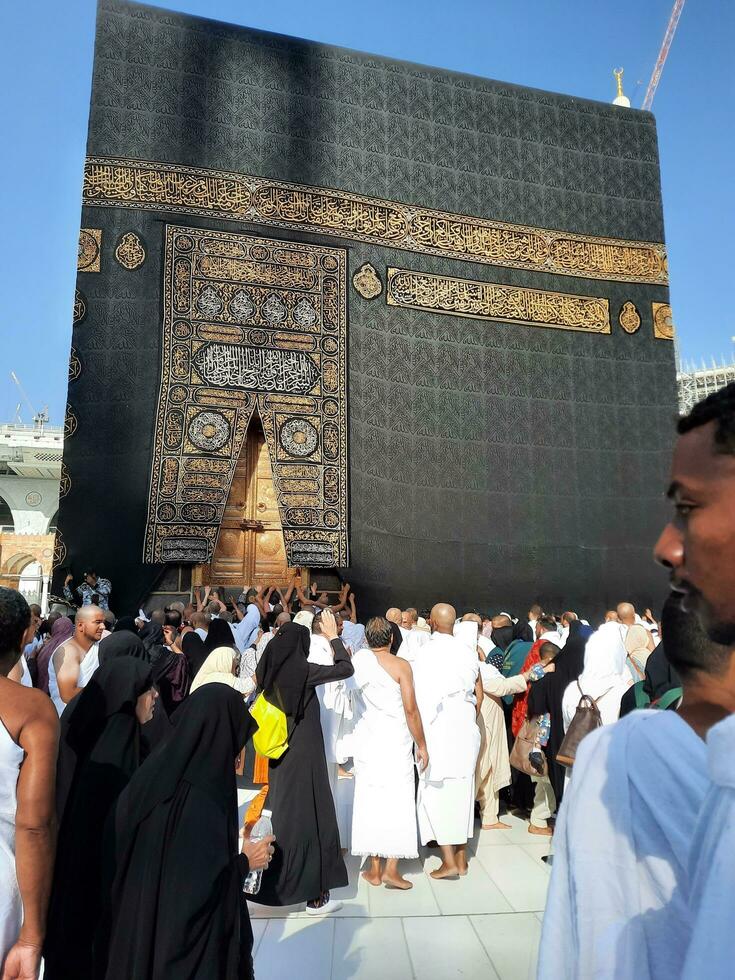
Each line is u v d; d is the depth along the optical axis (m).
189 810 1.79
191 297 11.91
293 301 12.52
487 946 3.23
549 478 13.75
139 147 12.02
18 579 25.44
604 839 0.81
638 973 0.74
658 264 15.41
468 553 12.91
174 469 11.32
